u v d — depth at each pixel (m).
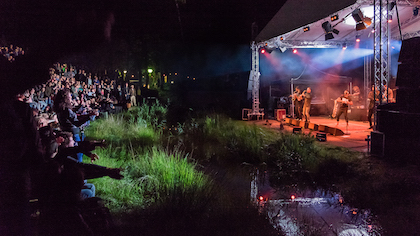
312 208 4.28
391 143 6.80
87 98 14.57
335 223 3.80
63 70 14.05
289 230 3.58
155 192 4.54
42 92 9.95
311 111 20.08
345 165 6.20
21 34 9.87
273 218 3.89
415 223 3.77
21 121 2.08
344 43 16.25
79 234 2.54
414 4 9.96
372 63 16.77
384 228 3.66
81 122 5.23
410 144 6.34
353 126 14.18
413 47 6.18
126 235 3.27
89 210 2.76
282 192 4.96
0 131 1.92
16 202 2.06
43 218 2.53
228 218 3.71
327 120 17.42
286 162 6.53
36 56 1.47
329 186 5.23
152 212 3.73
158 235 3.31
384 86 10.53
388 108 6.96
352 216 4.01
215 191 4.74
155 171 5.36
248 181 5.55
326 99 20.22
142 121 11.73
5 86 1.61
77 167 2.79
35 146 2.20
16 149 2.00
